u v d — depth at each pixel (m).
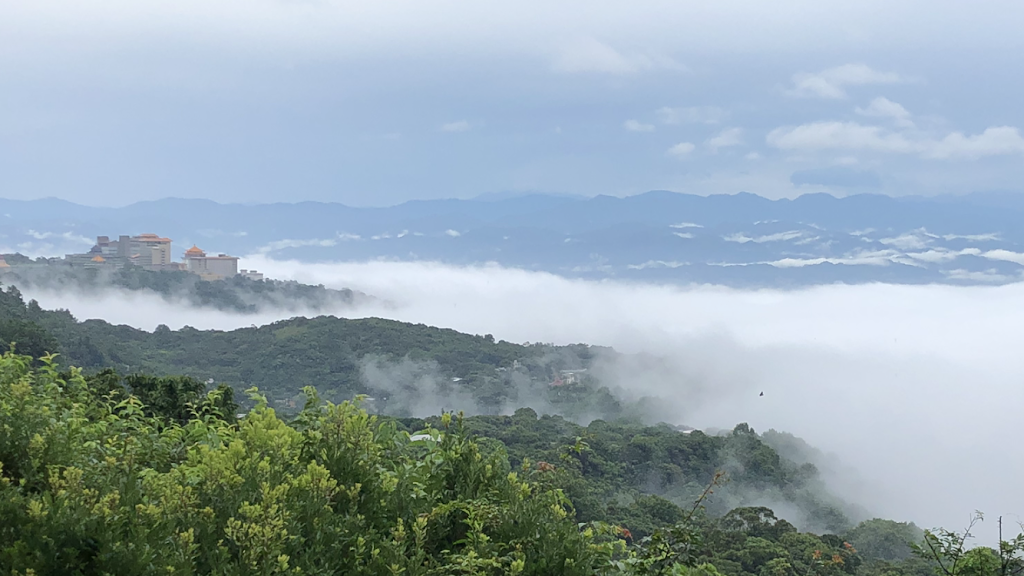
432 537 3.94
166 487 3.36
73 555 2.76
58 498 2.95
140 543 2.89
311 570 3.24
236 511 3.32
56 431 3.72
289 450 3.89
